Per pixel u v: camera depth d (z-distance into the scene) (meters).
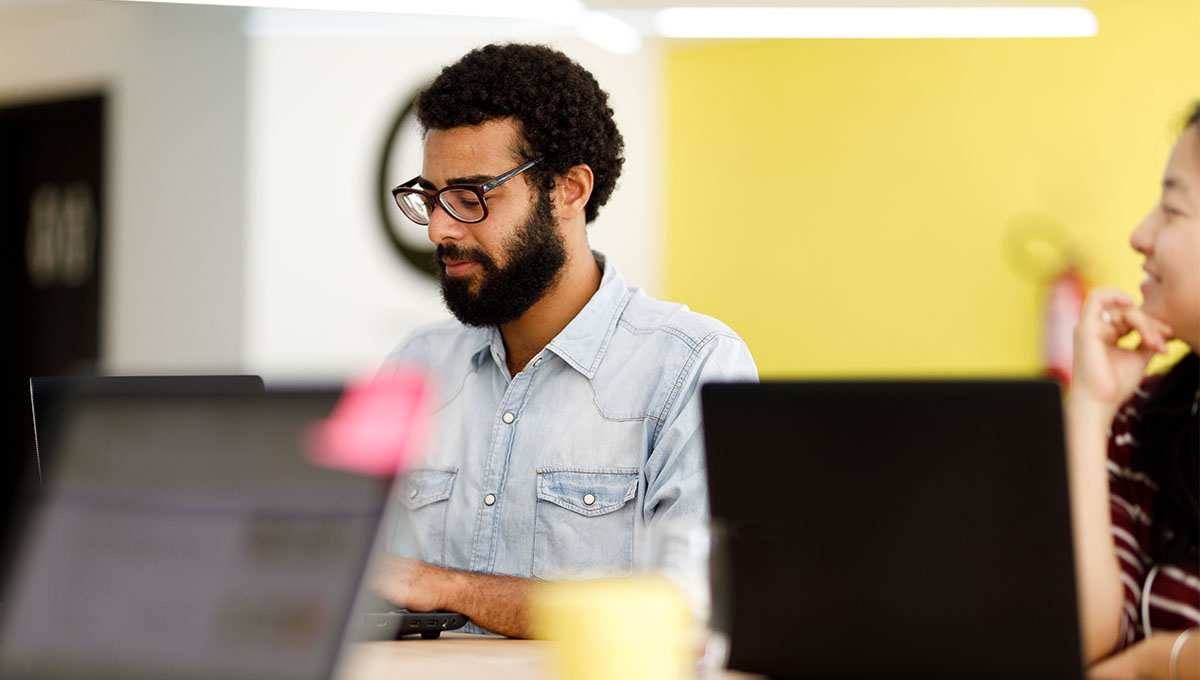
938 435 1.04
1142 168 3.84
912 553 1.04
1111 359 1.61
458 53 4.31
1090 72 3.92
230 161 4.37
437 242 1.83
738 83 4.42
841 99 4.28
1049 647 1.01
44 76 4.79
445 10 3.04
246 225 4.32
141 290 4.52
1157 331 1.59
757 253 4.39
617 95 4.46
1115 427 1.62
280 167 4.33
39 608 0.90
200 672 0.85
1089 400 1.59
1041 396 1.02
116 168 4.60
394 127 4.28
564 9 3.10
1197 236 1.77
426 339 2.09
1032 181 4.00
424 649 1.34
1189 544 1.53
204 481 0.89
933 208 4.14
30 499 0.93
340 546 0.85
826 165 4.30
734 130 4.43
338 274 4.30
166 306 4.46
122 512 0.90
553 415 1.86
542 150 1.84
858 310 4.25
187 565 0.88
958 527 1.03
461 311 1.86
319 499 0.86
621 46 3.48
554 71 1.88
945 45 4.13
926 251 4.15
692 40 4.41
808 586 1.06
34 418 1.40
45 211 4.94
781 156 4.36
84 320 4.84
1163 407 1.60
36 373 4.95
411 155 4.29
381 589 1.46
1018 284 4.02
